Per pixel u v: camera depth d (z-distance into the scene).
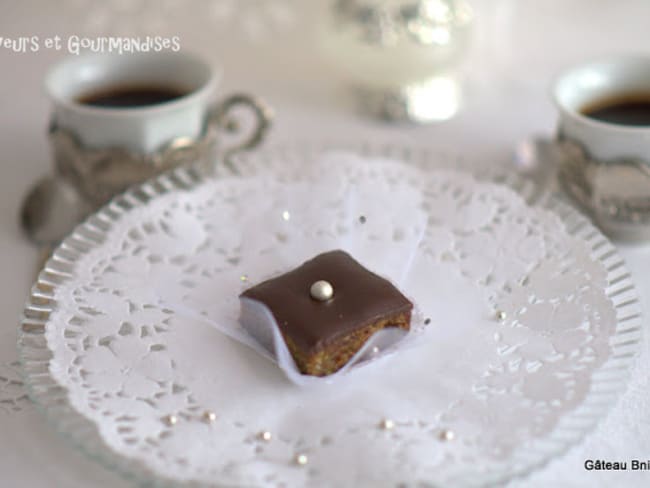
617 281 0.40
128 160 0.46
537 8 0.62
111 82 0.49
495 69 0.58
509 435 0.35
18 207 0.47
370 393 0.37
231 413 0.36
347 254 0.41
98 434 0.34
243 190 0.46
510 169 0.49
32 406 0.38
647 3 0.62
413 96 0.54
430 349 0.39
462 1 0.52
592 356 0.37
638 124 0.44
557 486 0.35
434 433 0.35
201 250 0.43
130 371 0.37
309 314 0.38
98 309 0.40
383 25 0.50
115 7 0.63
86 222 0.43
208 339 0.39
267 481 0.34
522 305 0.40
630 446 0.36
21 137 0.52
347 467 0.34
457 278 0.42
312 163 0.47
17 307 0.42
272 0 0.63
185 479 0.33
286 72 0.58
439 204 0.45
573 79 0.45
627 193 0.43
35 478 0.35
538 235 0.43
